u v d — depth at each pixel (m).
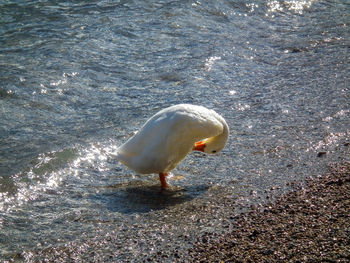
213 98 6.34
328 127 5.79
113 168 5.41
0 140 5.66
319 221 4.58
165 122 5.03
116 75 6.66
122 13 7.81
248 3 8.60
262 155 5.45
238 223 4.68
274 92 6.44
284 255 4.33
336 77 6.71
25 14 7.61
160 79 6.64
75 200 5.04
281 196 4.91
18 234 4.72
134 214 4.87
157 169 5.09
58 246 4.61
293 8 8.68
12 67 6.61
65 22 7.50
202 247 4.51
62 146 5.60
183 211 4.86
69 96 6.30
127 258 4.49
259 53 7.27
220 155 5.49
